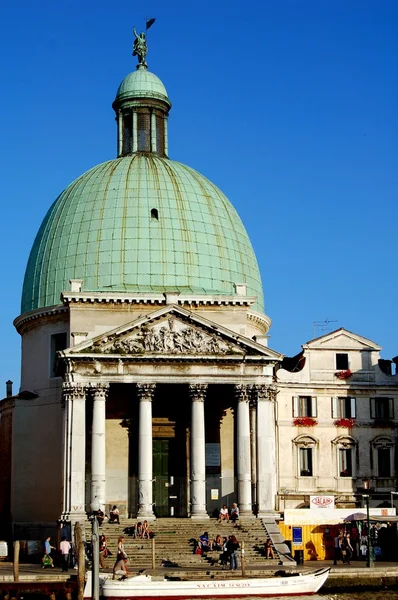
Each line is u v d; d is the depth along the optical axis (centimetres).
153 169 9369
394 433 9381
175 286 8788
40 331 9044
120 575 6012
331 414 9306
